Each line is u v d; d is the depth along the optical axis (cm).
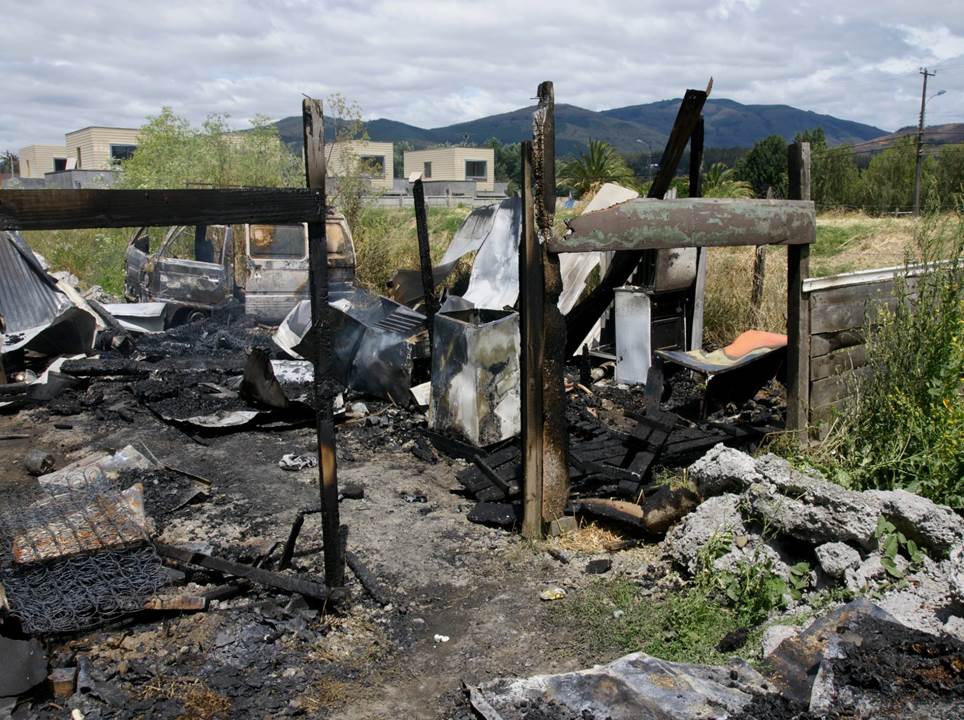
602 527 490
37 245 1542
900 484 490
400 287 985
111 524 412
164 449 658
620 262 684
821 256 1538
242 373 837
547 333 456
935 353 510
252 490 565
